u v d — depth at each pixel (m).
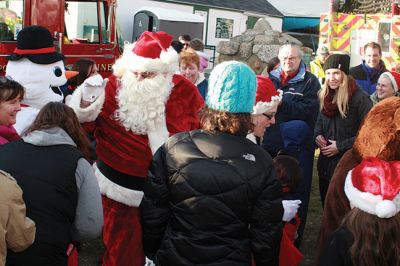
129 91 3.95
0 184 2.57
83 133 3.17
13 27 9.48
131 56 3.99
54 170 2.90
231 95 2.78
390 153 2.93
